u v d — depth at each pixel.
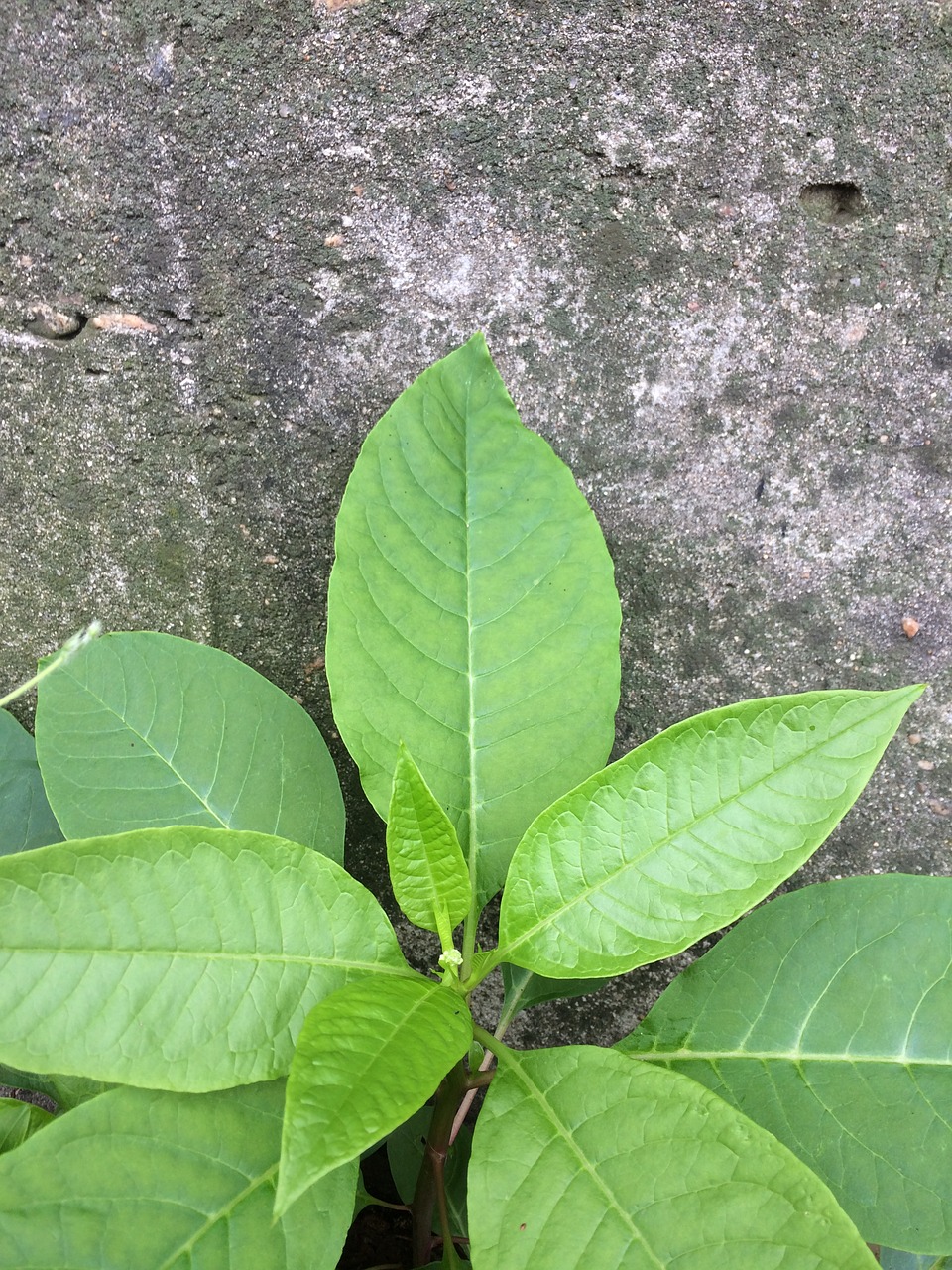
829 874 0.32
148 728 0.27
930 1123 0.23
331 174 0.27
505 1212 0.20
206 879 0.21
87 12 0.26
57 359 0.29
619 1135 0.20
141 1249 0.20
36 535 0.31
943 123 0.25
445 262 0.27
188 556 0.31
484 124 0.26
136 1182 0.20
